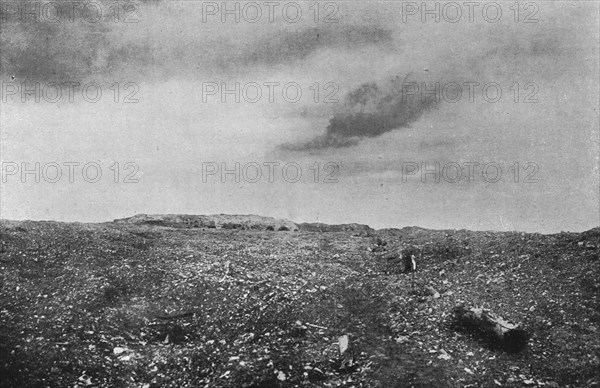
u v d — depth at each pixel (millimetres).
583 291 8797
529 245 10266
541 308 8508
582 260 9555
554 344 7801
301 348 7965
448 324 8391
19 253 9945
